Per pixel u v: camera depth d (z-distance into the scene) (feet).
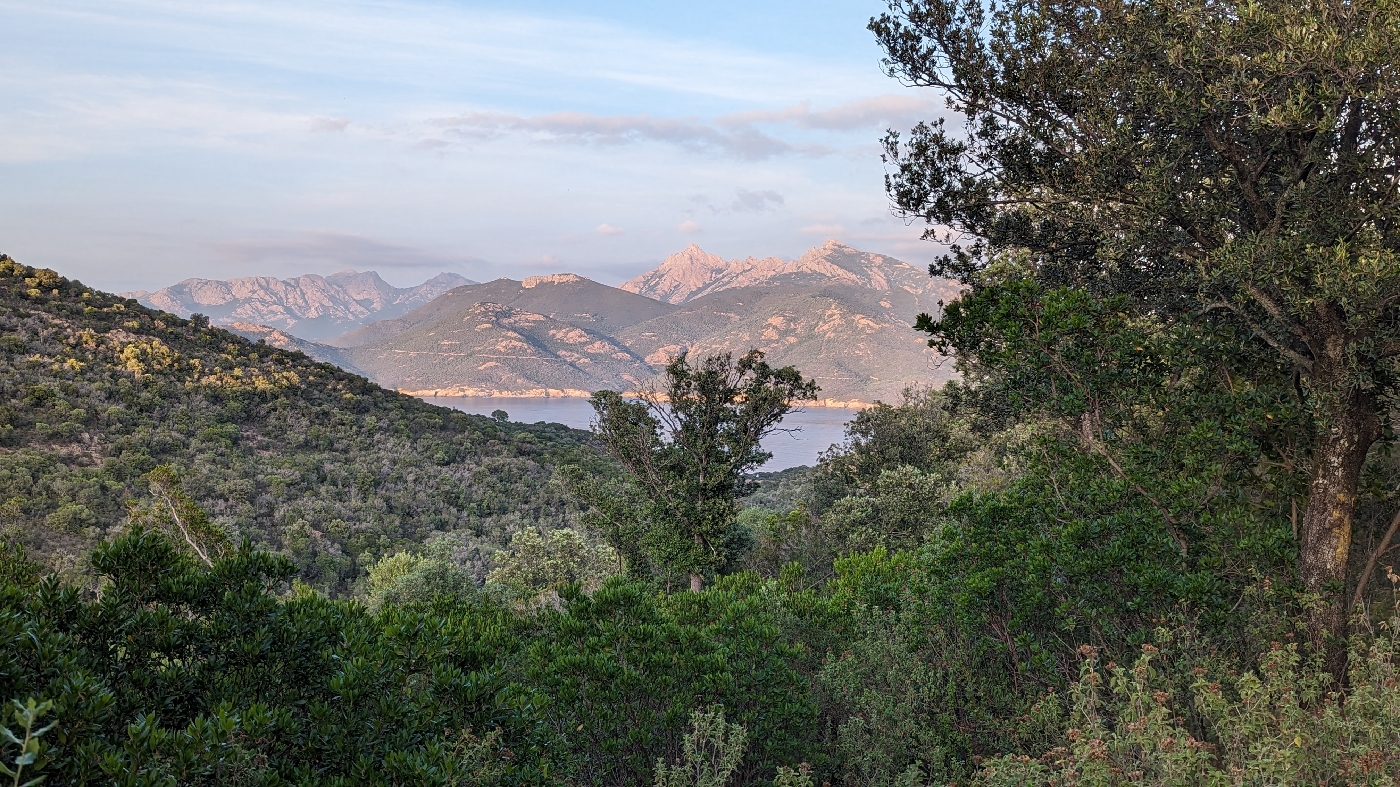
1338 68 22.66
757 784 23.53
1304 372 27.43
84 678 10.04
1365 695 15.30
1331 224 24.97
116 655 13.44
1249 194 27.63
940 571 26.14
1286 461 29.01
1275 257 24.58
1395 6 21.97
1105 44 30.30
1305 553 25.70
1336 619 22.93
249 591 15.19
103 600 13.46
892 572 33.86
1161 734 14.44
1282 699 16.05
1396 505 30.50
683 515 76.59
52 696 9.83
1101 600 22.88
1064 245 36.42
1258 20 24.16
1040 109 32.42
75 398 191.83
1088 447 27.78
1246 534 24.21
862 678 25.66
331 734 13.10
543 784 16.10
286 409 238.07
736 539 84.48
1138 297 33.94
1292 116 23.31
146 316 261.65
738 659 26.13
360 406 266.77
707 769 20.24
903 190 36.91
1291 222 26.03
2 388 182.60
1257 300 27.22
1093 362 26.07
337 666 15.08
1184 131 27.17
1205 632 21.58
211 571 15.74
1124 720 15.93
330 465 209.26
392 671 15.25
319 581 157.07
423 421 270.05
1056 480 26.94
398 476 216.13
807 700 25.22
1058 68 30.71
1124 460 25.63
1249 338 29.78
